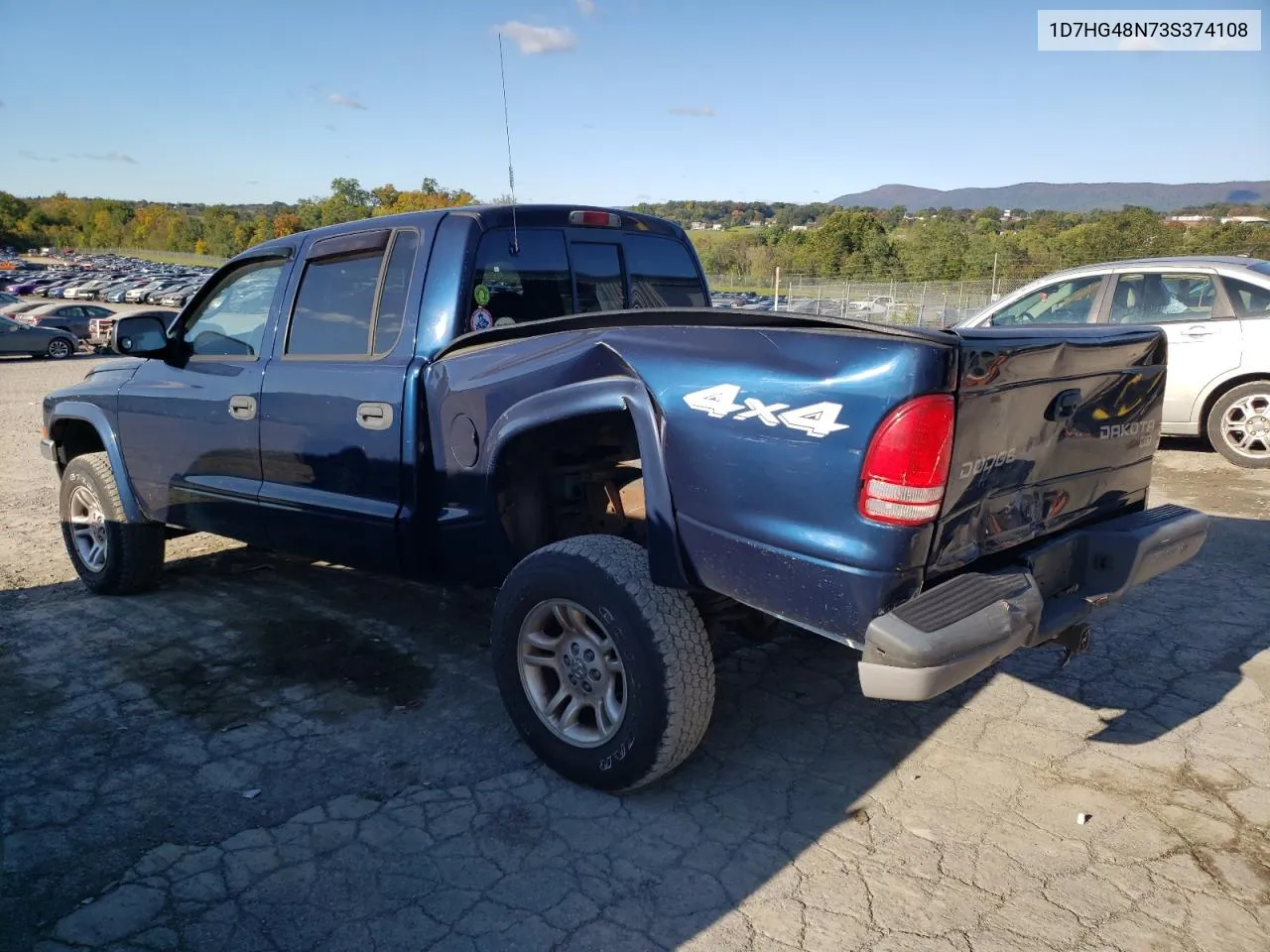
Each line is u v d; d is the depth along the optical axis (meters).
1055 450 2.87
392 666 4.16
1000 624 2.44
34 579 5.51
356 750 3.43
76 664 4.21
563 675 3.18
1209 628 4.47
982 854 2.80
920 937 2.45
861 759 3.36
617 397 2.93
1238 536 5.88
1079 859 2.77
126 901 2.59
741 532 2.66
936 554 2.49
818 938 2.44
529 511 3.54
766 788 3.17
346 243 4.02
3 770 3.30
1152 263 8.16
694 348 2.80
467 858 2.79
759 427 2.60
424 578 3.80
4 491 8.21
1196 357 7.84
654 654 2.83
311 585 5.29
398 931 2.48
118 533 4.95
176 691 3.93
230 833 2.91
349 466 3.86
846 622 2.49
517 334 3.35
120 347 4.50
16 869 2.74
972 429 2.49
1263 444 7.66
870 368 2.41
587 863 2.76
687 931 2.47
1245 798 3.07
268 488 4.21
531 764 3.33
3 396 16.83
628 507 3.75
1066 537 2.99
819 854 2.80
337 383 3.84
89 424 5.40
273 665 4.18
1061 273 8.71
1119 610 4.71
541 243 3.95
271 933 2.47
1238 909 2.55
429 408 3.59
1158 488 7.14
